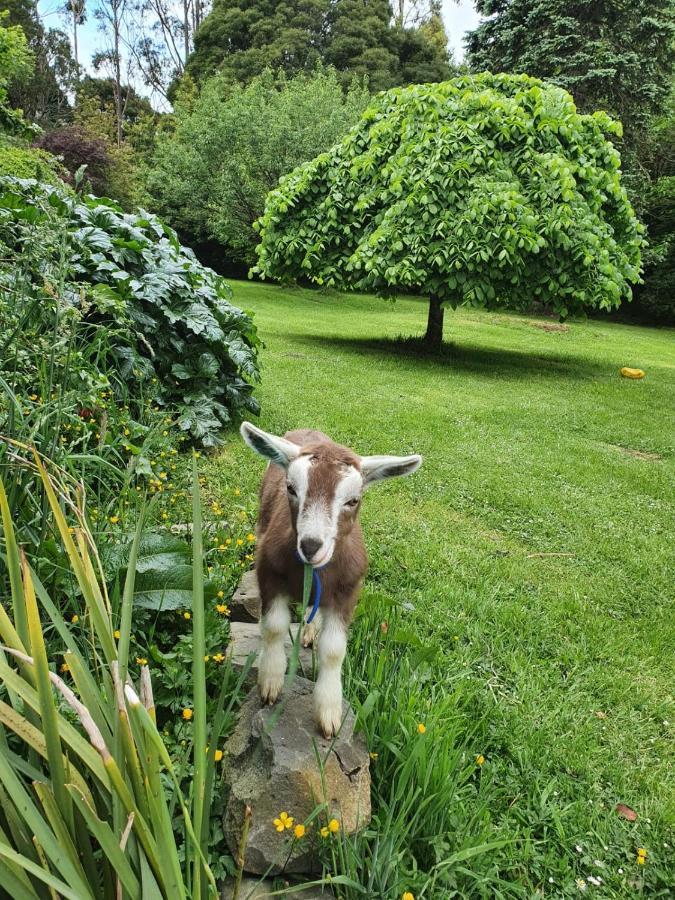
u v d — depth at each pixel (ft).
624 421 30.89
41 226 11.34
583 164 41.88
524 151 40.83
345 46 122.21
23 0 146.61
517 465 23.09
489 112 40.83
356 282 44.50
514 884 7.61
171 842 4.89
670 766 10.09
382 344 47.88
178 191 91.71
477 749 9.79
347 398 29.68
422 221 40.19
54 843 4.61
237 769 7.82
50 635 8.56
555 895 7.86
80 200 21.57
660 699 11.57
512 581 14.92
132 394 18.85
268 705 8.50
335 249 45.65
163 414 17.67
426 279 40.65
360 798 7.68
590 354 54.65
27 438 8.89
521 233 37.81
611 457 25.34
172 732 8.69
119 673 5.06
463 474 21.36
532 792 9.20
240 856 5.69
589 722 10.68
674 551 17.39
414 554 15.37
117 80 151.23
